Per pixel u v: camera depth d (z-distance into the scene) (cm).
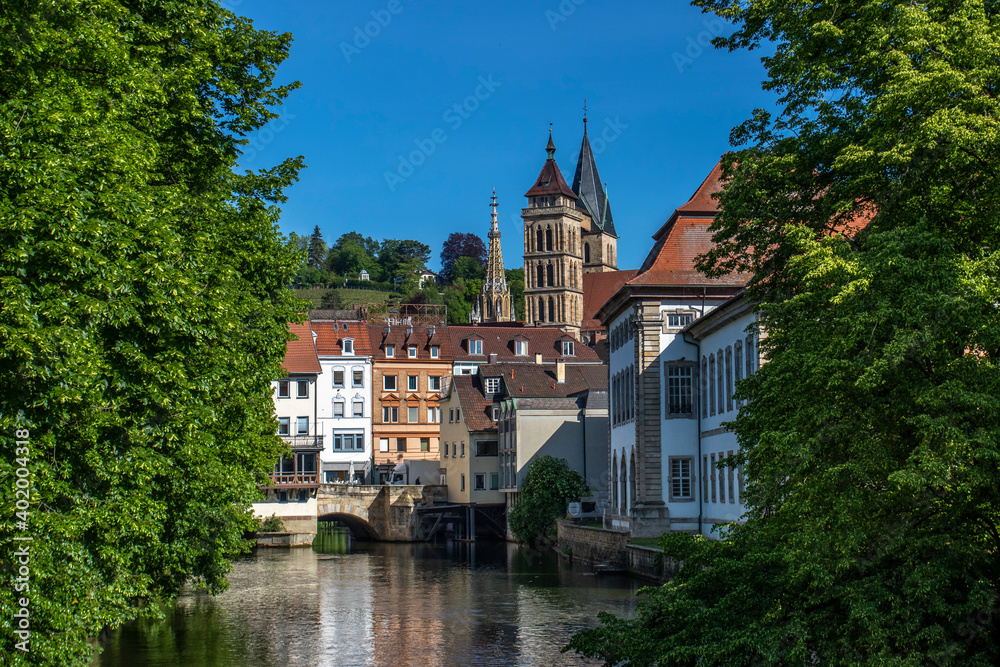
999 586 1828
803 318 2183
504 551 8069
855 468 1825
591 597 4831
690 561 2231
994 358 1850
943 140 1988
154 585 2927
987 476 1688
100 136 1781
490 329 12950
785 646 1861
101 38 1883
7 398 1623
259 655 3541
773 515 2106
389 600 4953
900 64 2100
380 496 9612
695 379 6138
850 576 1873
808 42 2491
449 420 10694
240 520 3316
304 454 9288
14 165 1645
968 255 2044
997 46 2033
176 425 1973
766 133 2736
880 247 1919
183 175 2547
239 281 2753
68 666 1717
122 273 1738
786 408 2233
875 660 1712
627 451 6569
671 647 1998
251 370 2870
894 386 1889
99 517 1766
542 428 9088
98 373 1697
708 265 2841
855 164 2161
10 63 1795
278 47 2955
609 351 7350
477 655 3500
